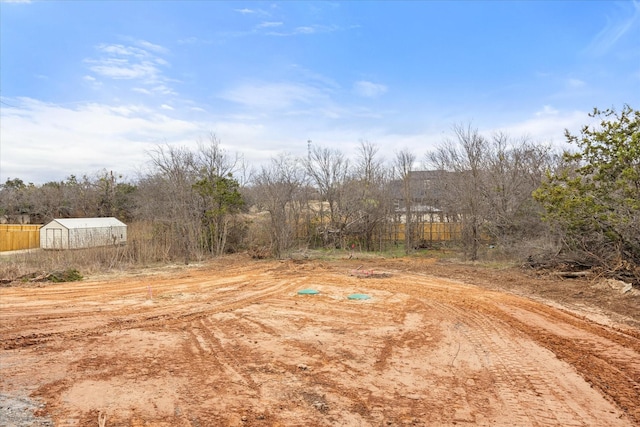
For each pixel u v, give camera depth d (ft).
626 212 38.17
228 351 22.82
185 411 15.61
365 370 19.70
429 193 83.05
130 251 63.05
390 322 28.76
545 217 45.16
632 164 37.93
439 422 14.57
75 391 17.58
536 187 63.72
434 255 70.90
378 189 80.94
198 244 70.69
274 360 21.22
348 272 53.36
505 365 20.08
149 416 15.24
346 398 16.63
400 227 81.20
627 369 19.33
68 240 73.05
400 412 15.38
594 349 22.20
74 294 40.50
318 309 33.06
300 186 79.97
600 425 14.20
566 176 42.98
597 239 41.96
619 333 25.09
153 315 31.71
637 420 14.51
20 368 20.45
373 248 79.10
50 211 120.16
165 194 76.64
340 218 79.61
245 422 14.70
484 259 61.57
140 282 47.42
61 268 53.31
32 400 16.69
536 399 16.30
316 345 23.66
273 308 33.58
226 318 30.48
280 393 17.16
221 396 16.93
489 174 67.72
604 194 39.65
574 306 32.09
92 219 88.89
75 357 22.16
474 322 28.30
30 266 54.08
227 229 75.56
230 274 52.90
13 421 14.78
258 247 72.69
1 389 17.84
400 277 48.88
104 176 121.80
